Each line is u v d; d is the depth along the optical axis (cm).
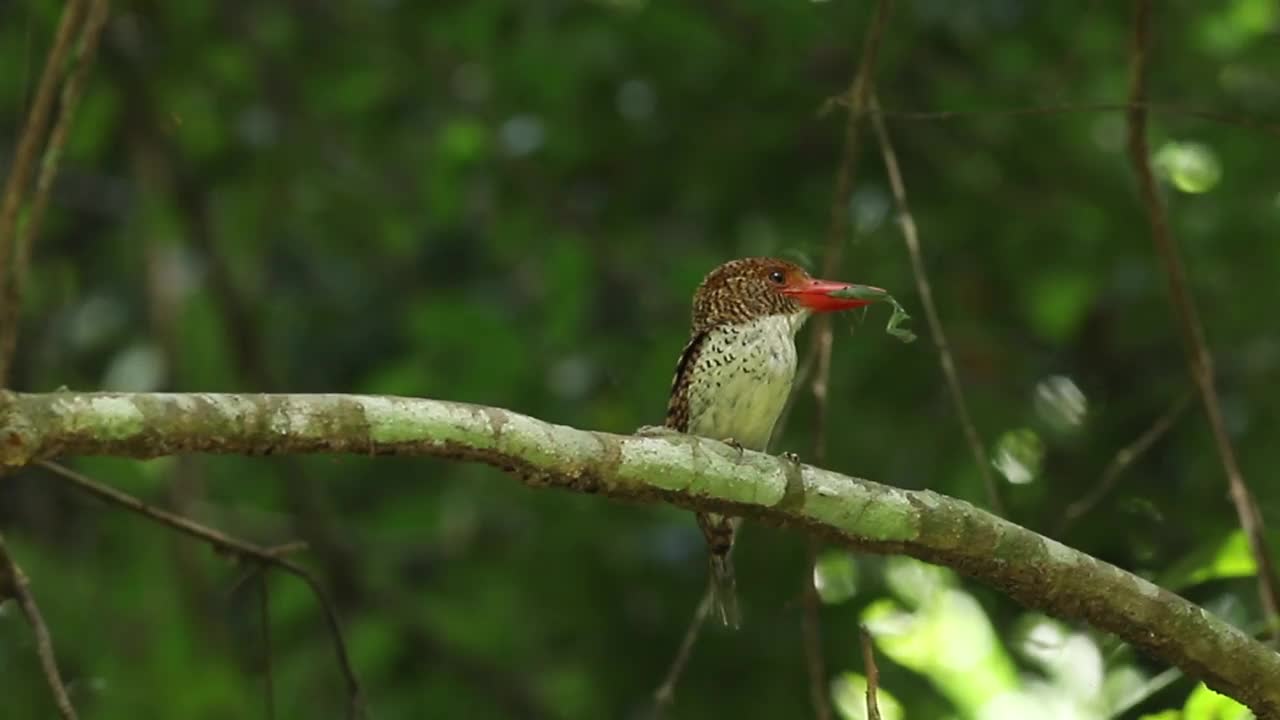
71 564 1277
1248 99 1388
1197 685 793
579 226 1459
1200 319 1343
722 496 660
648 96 1410
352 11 1510
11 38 1351
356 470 1439
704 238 1448
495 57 1432
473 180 1469
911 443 1290
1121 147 1391
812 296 909
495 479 1377
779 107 1389
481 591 1377
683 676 1298
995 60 1387
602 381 1397
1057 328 1369
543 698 1338
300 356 1445
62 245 1445
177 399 573
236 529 1330
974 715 1342
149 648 1224
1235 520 1209
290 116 1500
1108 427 1302
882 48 1362
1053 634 1164
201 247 1382
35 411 553
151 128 1374
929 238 1369
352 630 1330
